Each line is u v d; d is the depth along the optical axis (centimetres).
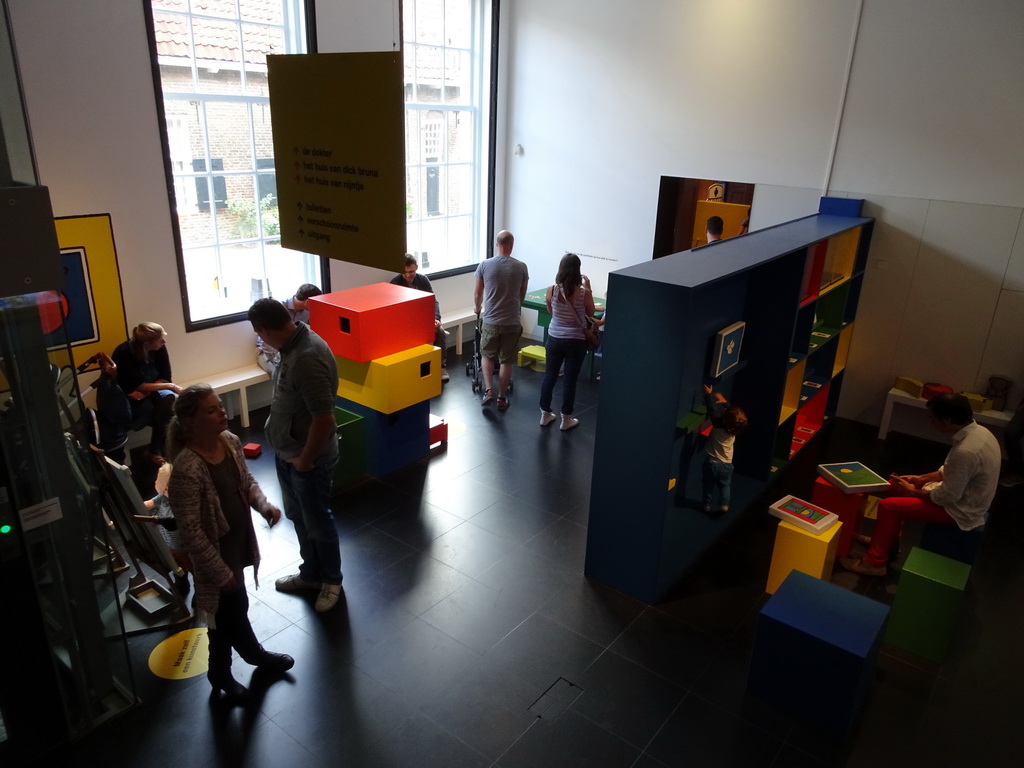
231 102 535
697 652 329
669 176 654
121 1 441
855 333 594
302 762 264
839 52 545
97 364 472
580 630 341
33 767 258
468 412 598
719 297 359
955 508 345
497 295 574
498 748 273
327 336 466
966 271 534
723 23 592
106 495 283
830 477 394
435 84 685
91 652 271
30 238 201
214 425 249
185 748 268
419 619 344
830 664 276
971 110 506
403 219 203
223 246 556
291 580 361
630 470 348
